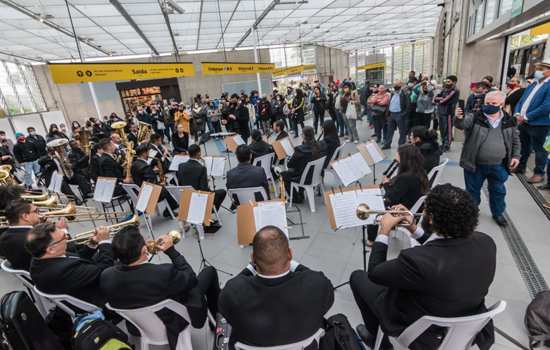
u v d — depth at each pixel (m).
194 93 16.48
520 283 2.20
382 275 1.27
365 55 29.11
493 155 2.69
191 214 2.61
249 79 17.64
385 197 2.46
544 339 1.65
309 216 3.68
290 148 4.52
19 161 6.76
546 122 3.43
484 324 1.17
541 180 3.69
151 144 5.08
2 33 7.66
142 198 3.03
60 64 4.04
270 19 10.13
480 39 5.40
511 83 4.42
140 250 1.48
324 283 1.21
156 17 7.94
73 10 6.48
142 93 15.46
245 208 2.17
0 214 2.73
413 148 2.44
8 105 10.64
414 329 1.25
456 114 2.89
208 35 11.31
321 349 1.40
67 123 14.52
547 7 2.79
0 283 3.02
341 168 2.91
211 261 2.99
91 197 5.25
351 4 9.40
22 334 1.52
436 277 1.11
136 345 1.90
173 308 1.55
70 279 1.67
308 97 12.12
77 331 1.56
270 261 1.10
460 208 1.12
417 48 25.25
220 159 4.18
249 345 1.15
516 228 2.86
